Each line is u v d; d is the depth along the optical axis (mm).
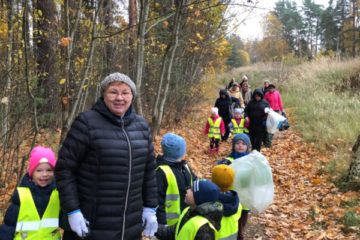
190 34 13242
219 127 10906
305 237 5941
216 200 3266
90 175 3010
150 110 13039
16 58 6918
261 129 9852
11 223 3139
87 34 8062
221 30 13695
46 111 8836
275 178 8836
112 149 3014
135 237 3215
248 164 4488
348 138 10859
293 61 32562
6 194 6293
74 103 5816
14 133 6848
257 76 31578
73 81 7508
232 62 59844
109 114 3066
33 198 3182
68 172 2979
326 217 6535
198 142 12562
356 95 15297
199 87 17578
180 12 8945
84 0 7941
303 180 8570
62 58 8406
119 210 3057
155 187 3418
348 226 6105
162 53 12922
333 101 15078
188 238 3105
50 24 8742
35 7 8719
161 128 13344
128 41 10430
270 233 6168
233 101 12836
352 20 60281
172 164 4055
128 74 10695
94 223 3018
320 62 23469
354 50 53844
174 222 3967
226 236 3846
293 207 7148
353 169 7770
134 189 3143
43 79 8500
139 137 3197
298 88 20188
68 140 3008
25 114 6855
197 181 3295
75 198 2961
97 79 9406
